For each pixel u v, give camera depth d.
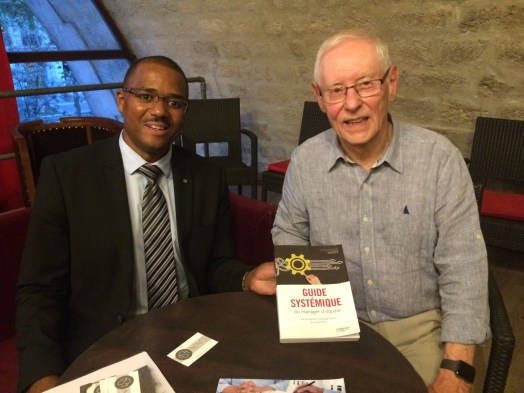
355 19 2.85
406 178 1.20
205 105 3.22
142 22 4.23
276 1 3.19
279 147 3.64
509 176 2.30
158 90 1.26
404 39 2.67
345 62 1.15
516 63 2.31
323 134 1.36
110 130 2.62
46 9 3.90
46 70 3.95
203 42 3.84
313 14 3.04
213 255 1.48
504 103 2.41
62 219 1.24
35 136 2.51
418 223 1.20
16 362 1.32
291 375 0.85
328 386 0.82
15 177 3.30
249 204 1.63
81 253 1.25
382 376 0.85
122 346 0.95
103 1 4.35
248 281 1.22
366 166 1.24
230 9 3.50
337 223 1.28
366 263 1.24
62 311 1.25
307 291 1.02
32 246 1.22
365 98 1.15
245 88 3.71
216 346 0.95
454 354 1.07
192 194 1.40
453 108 2.61
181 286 1.42
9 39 3.73
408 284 1.22
